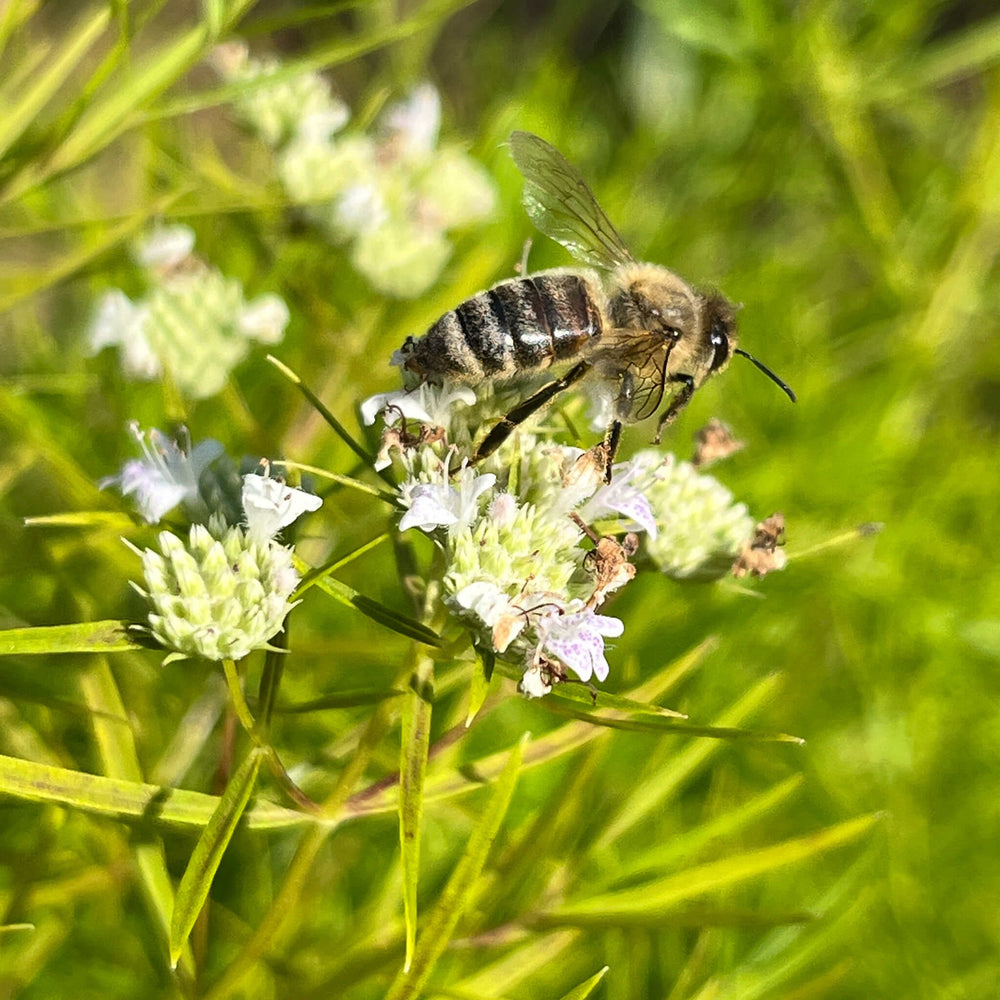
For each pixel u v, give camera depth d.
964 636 0.14
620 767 0.13
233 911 0.12
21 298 0.12
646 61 0.16
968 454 0.15
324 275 0.13
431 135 0.13
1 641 0.10
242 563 0.11
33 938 0.12
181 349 0.12
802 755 0.13
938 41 0.16
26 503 0.13
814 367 0.15
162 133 0.13
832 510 0.14
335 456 0.13
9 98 0.12
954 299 0.15
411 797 0.10
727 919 0.11
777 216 0.16
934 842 0.13
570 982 0.13
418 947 0.11
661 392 0.12
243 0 0.11
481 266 0.13
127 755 0.11
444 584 0.11
